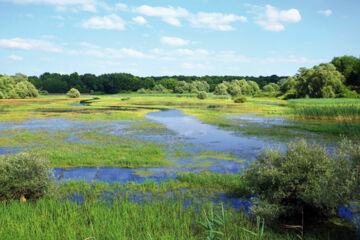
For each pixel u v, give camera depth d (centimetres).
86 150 1625
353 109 3244
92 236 562
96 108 5544
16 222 627
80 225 630
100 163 1360
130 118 3547
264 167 780
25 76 11756
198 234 596
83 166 1323
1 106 5894
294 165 745
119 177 1145
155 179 1112
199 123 3045
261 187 796
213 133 2327
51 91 15575
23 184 815
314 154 766
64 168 1290
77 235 576
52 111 4688
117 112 4519
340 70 8631
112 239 550
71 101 8256
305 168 741
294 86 9744
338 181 617
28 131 2422
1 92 9350
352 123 2756
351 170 614
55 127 2691
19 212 683
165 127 2706
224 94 11494
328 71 7625
